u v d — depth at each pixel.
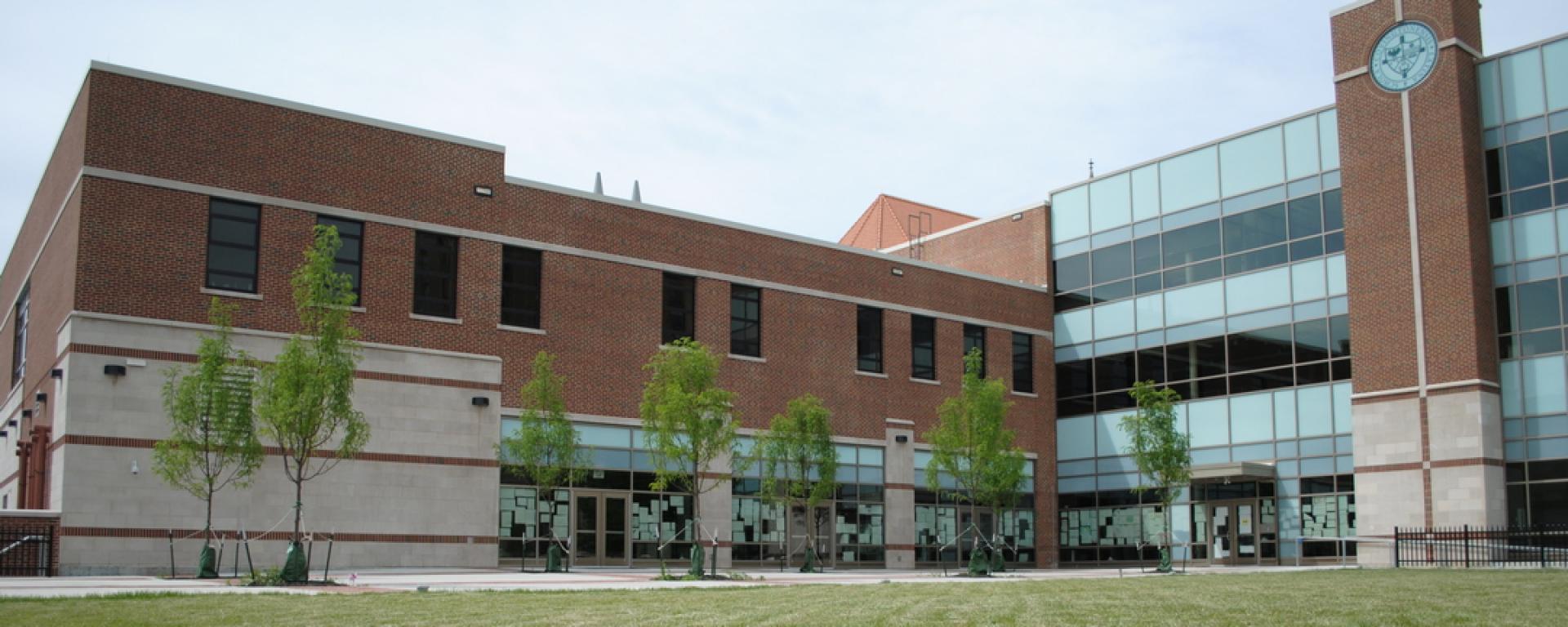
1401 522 39.88
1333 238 43.28
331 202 35.47
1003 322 50.88
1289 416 43.84
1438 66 40.84
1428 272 40.34
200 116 33.78
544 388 36.00
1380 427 40.88
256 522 32.91
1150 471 41.19
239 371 29.62
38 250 38.47
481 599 20.12
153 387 31.92
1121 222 50.47
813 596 21.00
